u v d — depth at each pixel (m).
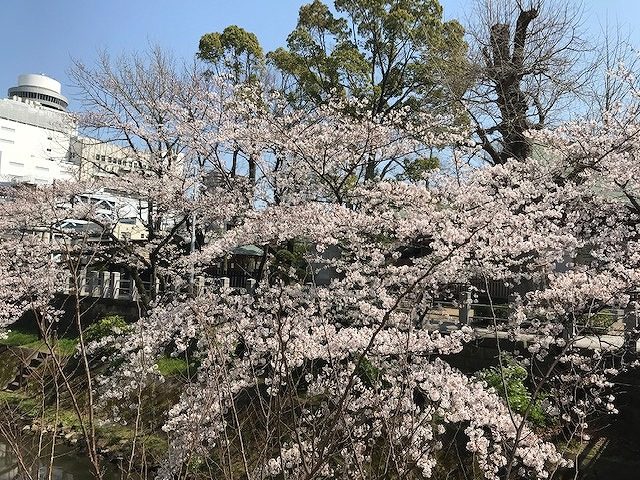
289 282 12.76
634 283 7.79
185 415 7.65
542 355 8.88
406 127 12.80
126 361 12.54
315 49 21.36
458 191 8.98
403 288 8.77
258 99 15.88
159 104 15.83
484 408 6.82
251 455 6.65
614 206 9.88
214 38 21.27
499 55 15.35
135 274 16.53
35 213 15.22
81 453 11.97
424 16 20.50
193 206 14.72
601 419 9.73
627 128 9.32
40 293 14.68
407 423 6.01
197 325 9.28
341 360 8.30
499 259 8.54
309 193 13.24
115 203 20.28
